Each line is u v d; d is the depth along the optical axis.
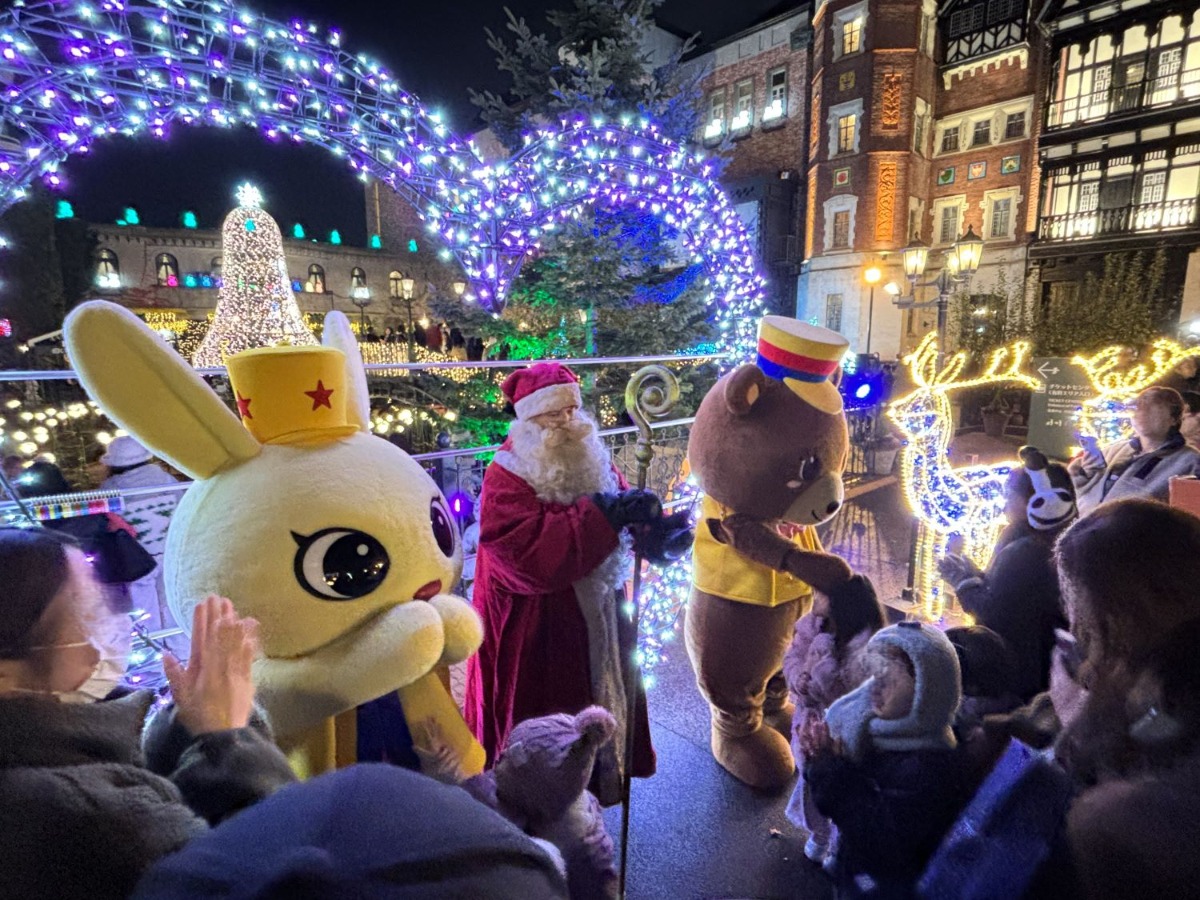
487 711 2.35
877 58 19.83
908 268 7.82
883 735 1.48
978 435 11.14
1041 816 1.10
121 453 3.51
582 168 4.29
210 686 1.20
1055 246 19.22
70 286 21.44
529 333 6.88
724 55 24.16
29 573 1.03
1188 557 1.08
